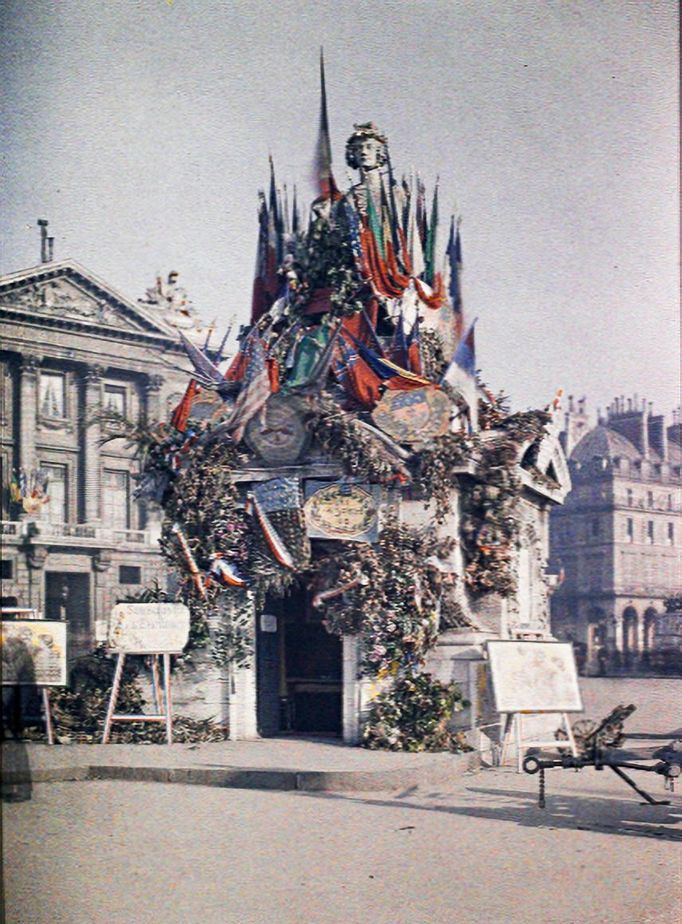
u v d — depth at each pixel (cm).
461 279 1516
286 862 1116
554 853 1103
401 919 999
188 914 1034
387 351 1535
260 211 1586
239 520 1572
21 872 1153
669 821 1200
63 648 1484
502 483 1466
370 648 1493
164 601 1599
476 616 1491
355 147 1544
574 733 1426
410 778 1331
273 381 1556
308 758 1409
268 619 1664
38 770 1336
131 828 1190
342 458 1512
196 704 1581
